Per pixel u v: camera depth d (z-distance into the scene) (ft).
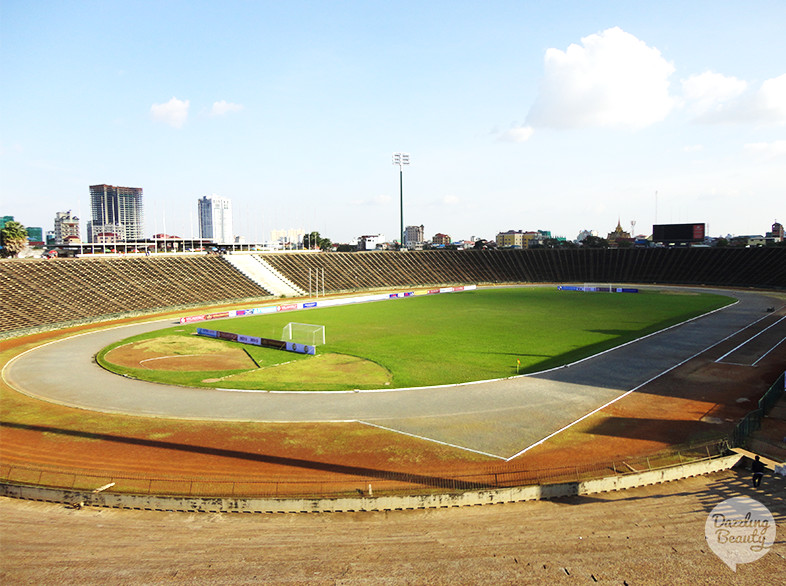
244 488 82.33
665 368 159.12
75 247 422.82
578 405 124.47
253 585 54.49
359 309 317.22
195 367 168.86
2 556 60.49
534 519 69.31
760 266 422.00
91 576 56.08
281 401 130.00
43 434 107.65
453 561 58.70
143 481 85.46
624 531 65.10
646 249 501.56
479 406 124.47
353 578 55.52
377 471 88.79
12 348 203.92
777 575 54.44
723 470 86.43
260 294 372.58
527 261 524.52
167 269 355.77
